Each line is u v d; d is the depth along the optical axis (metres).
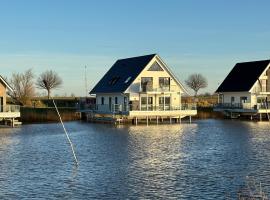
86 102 73.38
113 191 21.69
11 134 46.69
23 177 24.78
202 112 73.75
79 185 22.89
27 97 87.88
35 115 65.62
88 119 67.50
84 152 33.66
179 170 26.44
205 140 40.91
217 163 28.58
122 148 35.69
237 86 72.38
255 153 32.53
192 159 30.20
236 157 30.83
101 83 69.56
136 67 62.66
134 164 28.48
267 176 24.41
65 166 27.97
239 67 77.19
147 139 41.69
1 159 30.61
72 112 71.62
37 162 29.41
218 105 74.81
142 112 57.94
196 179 23.95
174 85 61.97
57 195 21.08
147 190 21.81
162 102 61.81
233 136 44.22
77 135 45.72
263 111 66.25
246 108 68.75
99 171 26.28
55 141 40.59
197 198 20.28
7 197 20.75
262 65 70.56
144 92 59.94
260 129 51.78
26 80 90.88
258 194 20.61
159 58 61.00
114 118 59.88
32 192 21.59
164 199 20.27
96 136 44.59
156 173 25.61
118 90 61.28
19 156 31.89
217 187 22.16
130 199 20.34
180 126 56.25
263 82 69.75
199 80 121.25
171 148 35.62
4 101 52.41
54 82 112.00
